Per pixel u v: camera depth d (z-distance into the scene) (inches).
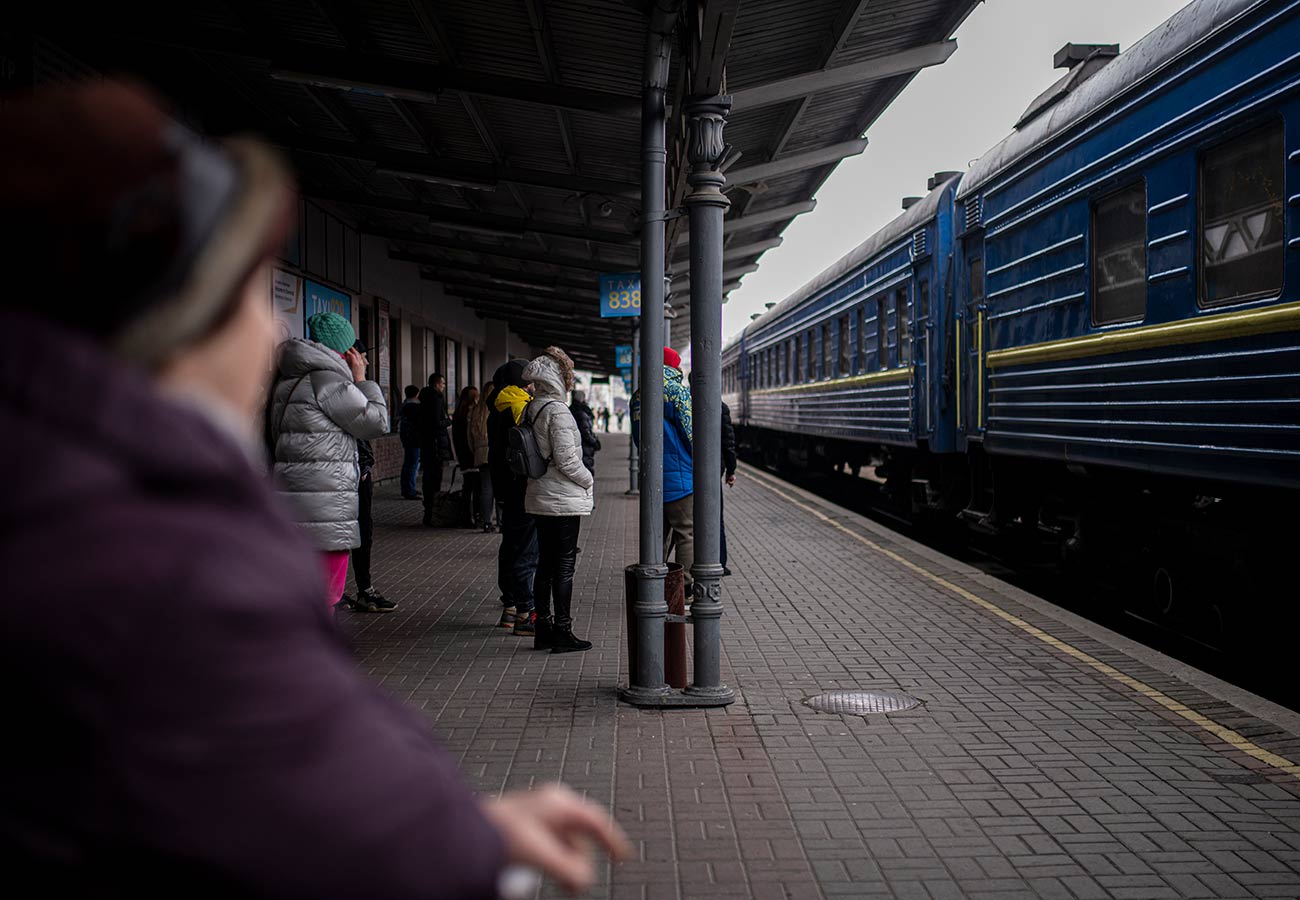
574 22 323.6
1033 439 367.6
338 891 30.9
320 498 214.1
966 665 260.8
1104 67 320.8
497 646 281.3
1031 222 369.7
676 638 235.0
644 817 166.1
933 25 370.0
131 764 28.9
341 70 344.2
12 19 295.6
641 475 230.4
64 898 29.6
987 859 150.9
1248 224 239.9
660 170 234.8
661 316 233.3
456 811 34.0
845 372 709.9
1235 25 242.5
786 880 144.3
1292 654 260.5
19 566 28.6
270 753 30.0
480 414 525.3
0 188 31.1
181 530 30.3
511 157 495.2
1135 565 326.0
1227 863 149.1
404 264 863.7
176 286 32.7
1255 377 235.0
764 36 354.6
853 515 602.5
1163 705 225.5
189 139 34.3
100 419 30.1
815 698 232.7
